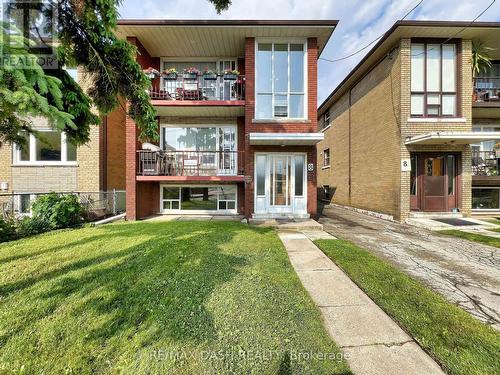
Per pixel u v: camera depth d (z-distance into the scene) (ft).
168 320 7.97
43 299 9.14
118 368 6.13
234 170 33.35
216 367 6.17
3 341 6.95
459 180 30.22
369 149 37.60
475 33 29.43
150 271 11.75
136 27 27.40
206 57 33.60
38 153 31.14
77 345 6.88
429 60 30.58
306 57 28.81
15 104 7.93
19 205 25.31
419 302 9.56
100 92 14.66
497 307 9.69
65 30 11.66
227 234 19.60
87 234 19.47
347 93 46.34
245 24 26.84
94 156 31.50
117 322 7.88
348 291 10.60
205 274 11.50
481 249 18.07
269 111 29.19
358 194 41.45
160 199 34.04
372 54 33.94
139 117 15.56
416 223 27.37
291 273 12.24
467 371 6.16
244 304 9.02
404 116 30.04
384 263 14.07
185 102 29.32
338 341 7.25
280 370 6.10
